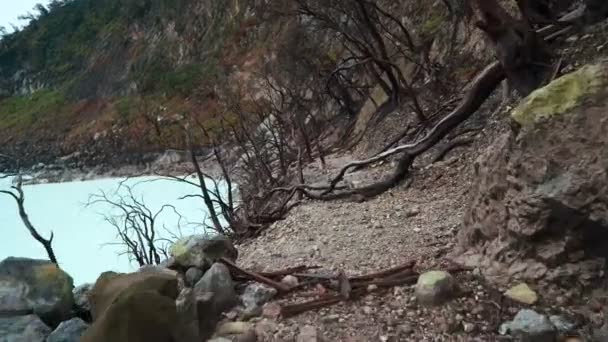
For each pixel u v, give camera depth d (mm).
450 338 4160
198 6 59219
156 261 12938
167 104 48375
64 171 49781
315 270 6234
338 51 25922
